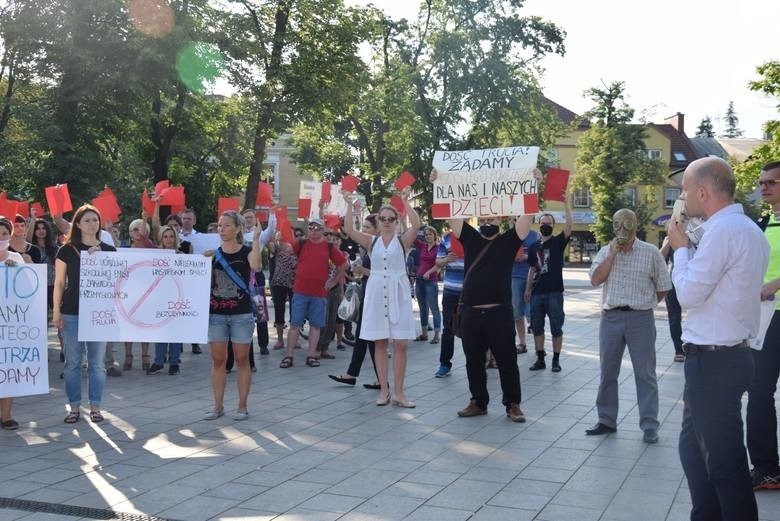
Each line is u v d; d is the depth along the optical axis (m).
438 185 8.07
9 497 5.54
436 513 5.16
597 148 55.81
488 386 9.76
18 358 7.53
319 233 11.09
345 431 7.42
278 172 51.50
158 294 7.84
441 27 37.59
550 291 10.60
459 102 37.34
